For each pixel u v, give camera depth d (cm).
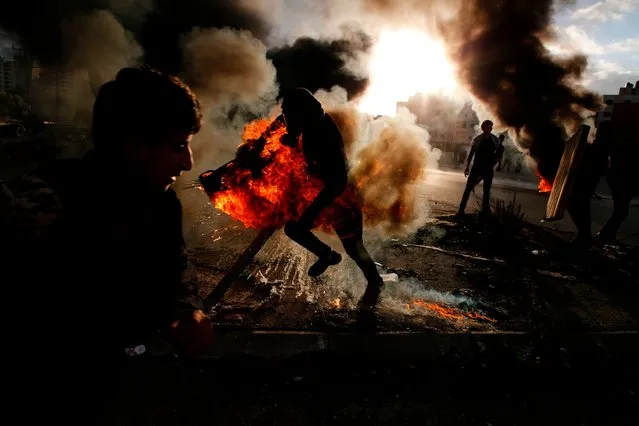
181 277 131
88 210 98
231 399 244
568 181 546
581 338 320
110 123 102
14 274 90
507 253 550
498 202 709
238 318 321
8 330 94
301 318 329
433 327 326
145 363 268
